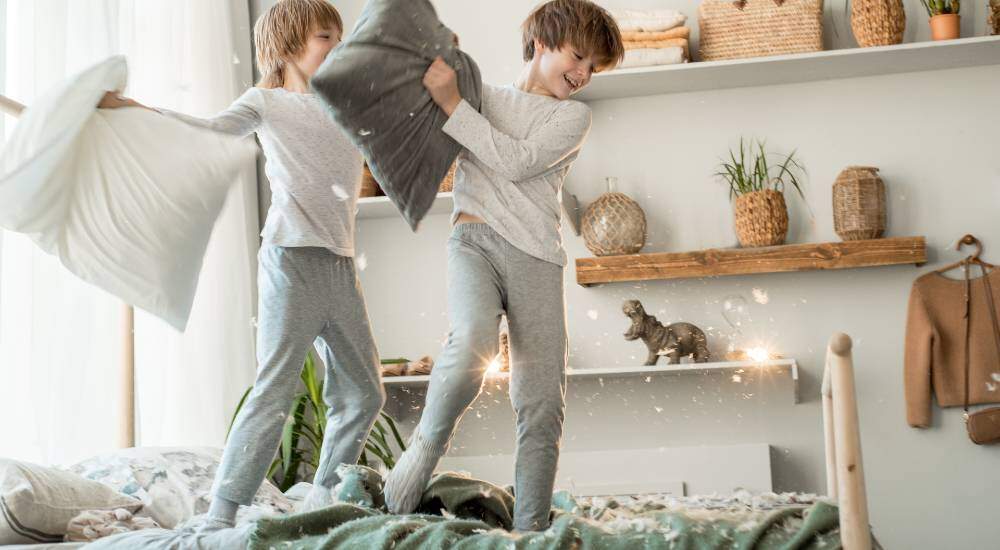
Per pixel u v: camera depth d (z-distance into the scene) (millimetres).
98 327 2484
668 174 3500
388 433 3539
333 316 1830
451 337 1600
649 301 3461
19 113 1748
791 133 3461
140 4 2910
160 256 1623
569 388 3473
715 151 3486
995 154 3355
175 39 3012
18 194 1480
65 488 1825
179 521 2002
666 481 3348
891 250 3184
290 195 1796
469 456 3498
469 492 1711
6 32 2367
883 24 3225
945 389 3254
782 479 3342
